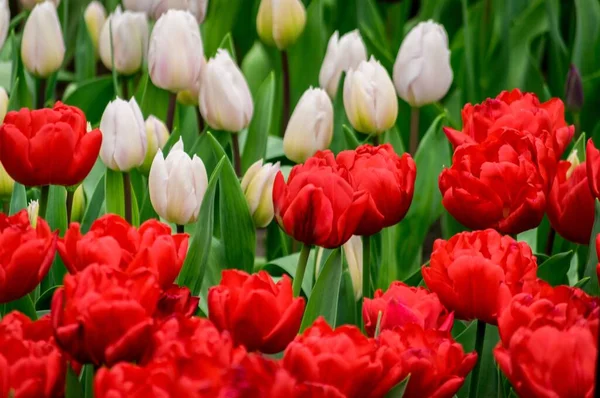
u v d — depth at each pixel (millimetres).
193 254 2217
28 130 2189
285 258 2389
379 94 2387
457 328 2246
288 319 2051
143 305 2027
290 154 2375
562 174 2266
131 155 2297
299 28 2582
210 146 2412
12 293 2076
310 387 1911
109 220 2088
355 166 2186
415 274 2332
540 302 2045
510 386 2217
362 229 2178
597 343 1962
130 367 1835
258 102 2488
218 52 2393
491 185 2197
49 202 2299
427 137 2455
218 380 1751
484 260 2104
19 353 2008
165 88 2418
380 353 2023
